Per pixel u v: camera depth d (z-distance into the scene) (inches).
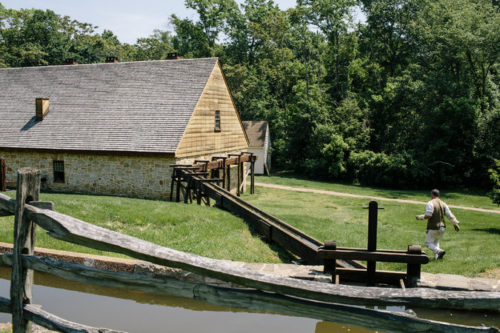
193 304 245.9
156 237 420.2
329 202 985.5
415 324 117.3
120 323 217.8
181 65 961.5
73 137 868.6
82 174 850.1
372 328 121.3
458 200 1178.0
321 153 1672.0
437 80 1600.6
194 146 861.2
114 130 855.1
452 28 1571.1
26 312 151.7
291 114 2034.9
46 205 148.9
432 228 410.0
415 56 1967.3
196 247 396.5
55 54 2532.0
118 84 970.7
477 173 1493.6
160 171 792.3
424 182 1480.1
